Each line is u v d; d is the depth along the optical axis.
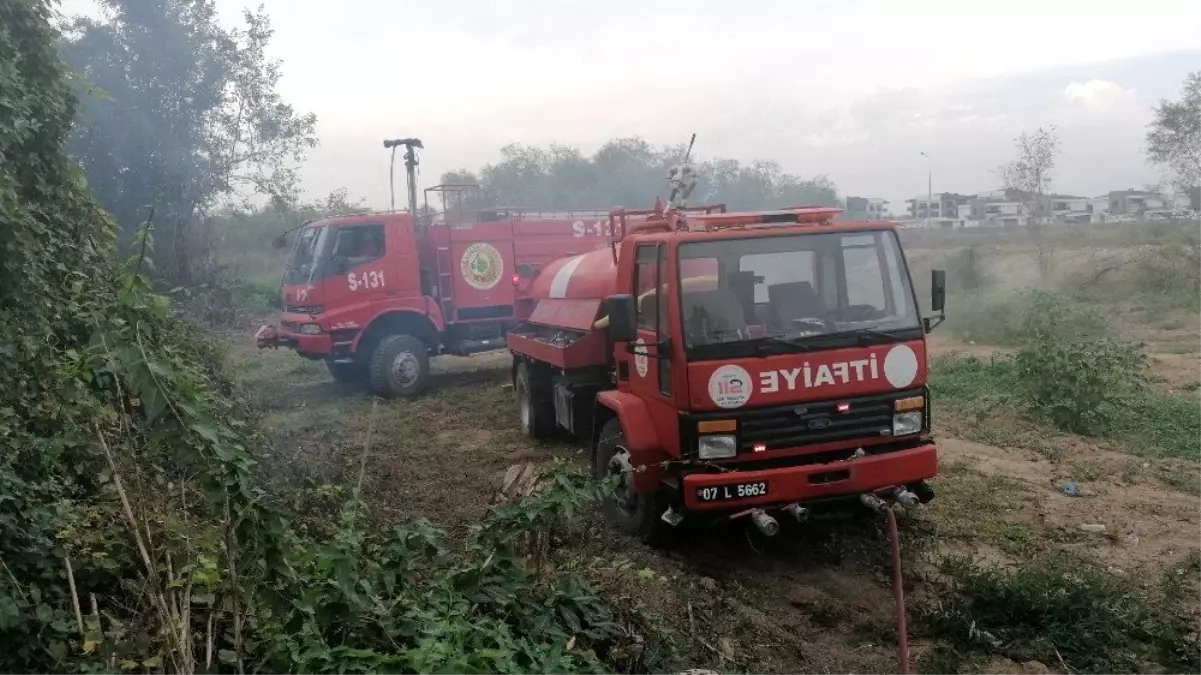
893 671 4.75
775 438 5.73
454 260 13.69
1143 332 15.95
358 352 13.28
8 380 4.24
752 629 5.25
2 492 3.63
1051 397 9.69
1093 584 5.24
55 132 5.95
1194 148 27.75
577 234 14.43
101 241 6.36
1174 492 7.46
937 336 16.56
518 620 4.16
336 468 7.87
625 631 4.56
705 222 6.28
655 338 6.21
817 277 6.09
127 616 3.95
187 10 24.55
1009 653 4.84
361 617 3.52
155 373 3.21
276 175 26.09
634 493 6.59
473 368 16.39
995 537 6.56
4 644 3.36
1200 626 5.06
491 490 8.13
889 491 5.82
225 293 17.58
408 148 14.28
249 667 3.55
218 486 3.30
